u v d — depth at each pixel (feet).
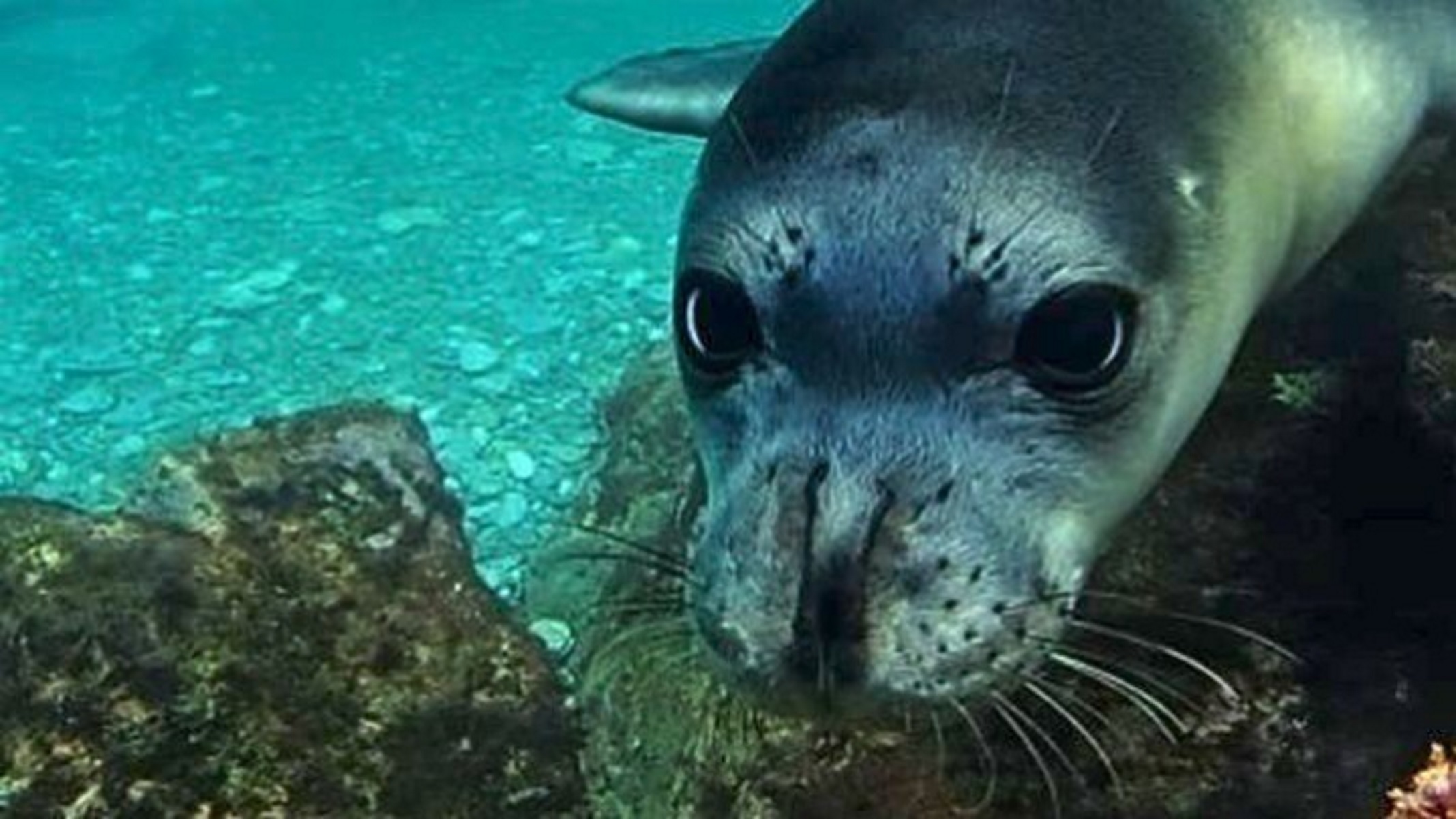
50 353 5.17
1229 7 2.28
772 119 1.95
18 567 2.32
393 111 7.21
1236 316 2.20
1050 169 1.87
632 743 2.50
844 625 1.62
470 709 2.38
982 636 1.71
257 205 6.19
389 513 3.01
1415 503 2.27
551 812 2.38
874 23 2.07
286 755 2.23
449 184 6.24
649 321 5.06
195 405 4.84
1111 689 2.13
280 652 2.33
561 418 4.59
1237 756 2.10
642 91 2.99
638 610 2.44
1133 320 1.87
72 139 7.09
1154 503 2.34
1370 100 2.50
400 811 2.27
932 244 1.79
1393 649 2.17
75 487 4.49
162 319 5.34
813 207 1.83
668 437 3.65
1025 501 1.79
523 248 5.62
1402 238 2.64
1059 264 1.80
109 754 2.17
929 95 1.93
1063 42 2.05
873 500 1.69
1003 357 1.78
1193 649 2.18
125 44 8.42
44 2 9.02
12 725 2.18
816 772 2.19
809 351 1.78
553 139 6.66
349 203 6.13
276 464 3.04
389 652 2.40
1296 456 2.36
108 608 2.27
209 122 7.22
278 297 5.41
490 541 4.09
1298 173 2.38
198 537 2.46
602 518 3.68
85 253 5.87
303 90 7.61
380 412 3.23
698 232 1.90
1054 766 2.11
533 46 8.16
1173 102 2.07
